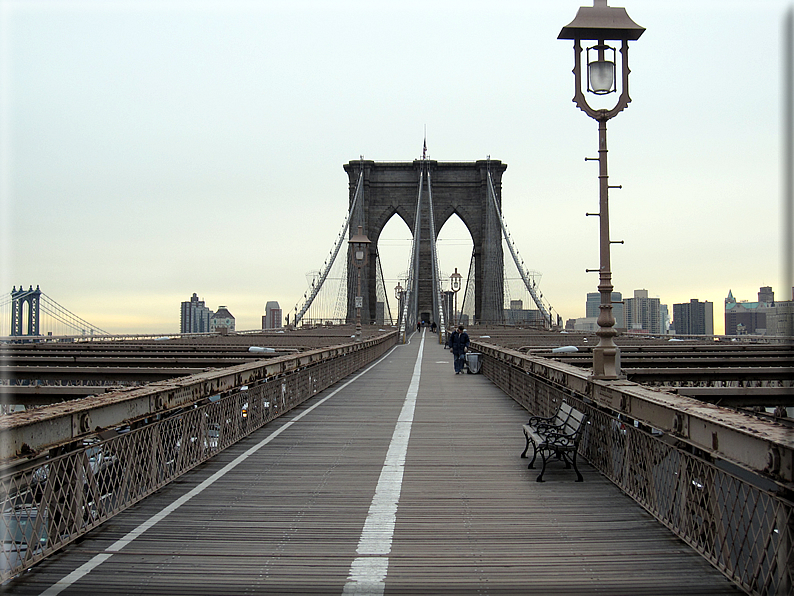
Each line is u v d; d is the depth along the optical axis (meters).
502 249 114.94
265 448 9.49
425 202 124.06
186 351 20.22
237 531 5.71
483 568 4.89
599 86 8.43
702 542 5.14
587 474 7.85
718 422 4.64
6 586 4.53
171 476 7.48
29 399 12.06
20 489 4.71
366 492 7.01
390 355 39.75
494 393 17.55
